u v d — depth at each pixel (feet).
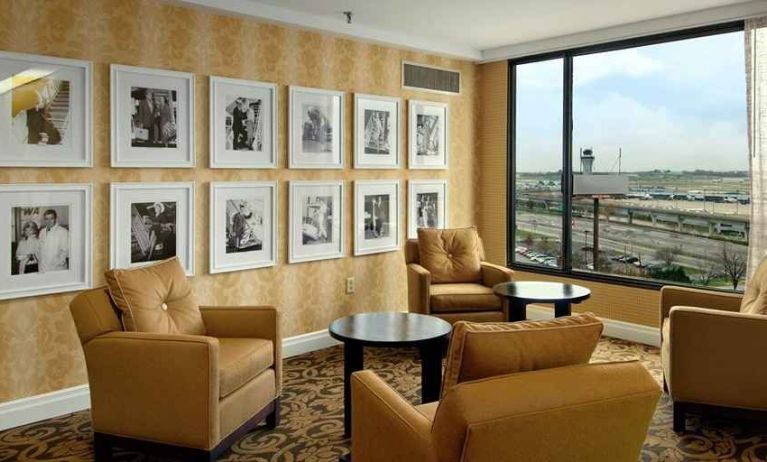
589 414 5.77
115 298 9.86
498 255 20.17
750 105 14.33
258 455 9.95
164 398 9.10
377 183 17.52
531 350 6.09
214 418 9.01
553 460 5.78
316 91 15.80
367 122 17.10
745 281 15.10
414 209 18.61
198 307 11.42
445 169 19.44
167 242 13.29
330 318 16.60
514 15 15.35
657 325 16.48
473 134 20.22
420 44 17.76
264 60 14.76
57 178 11.69
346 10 14.76
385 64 17.48
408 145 18.28
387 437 6.89
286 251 15.53
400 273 18.35
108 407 9.43
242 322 11.18
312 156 15.88
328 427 11.09
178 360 9.00
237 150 14.35
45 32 11.40
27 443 10.55
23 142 11.19
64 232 11.81
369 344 10.16
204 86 13.74
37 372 11.62
